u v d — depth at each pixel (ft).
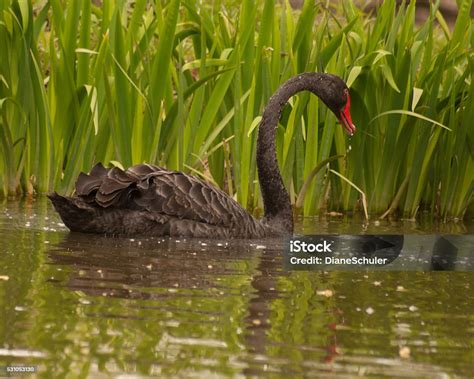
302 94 45.27
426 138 46.03
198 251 33.24
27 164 46.34
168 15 42.19
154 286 27.17
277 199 38.83
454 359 21.52
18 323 22.76
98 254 31.71
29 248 32.24
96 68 43.65
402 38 45.68
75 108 45.01
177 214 35.81
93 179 35.63
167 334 22.47
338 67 45.37
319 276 29.99
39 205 43.21
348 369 20.61
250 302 25.84
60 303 24.77
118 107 43.11
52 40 45.03
